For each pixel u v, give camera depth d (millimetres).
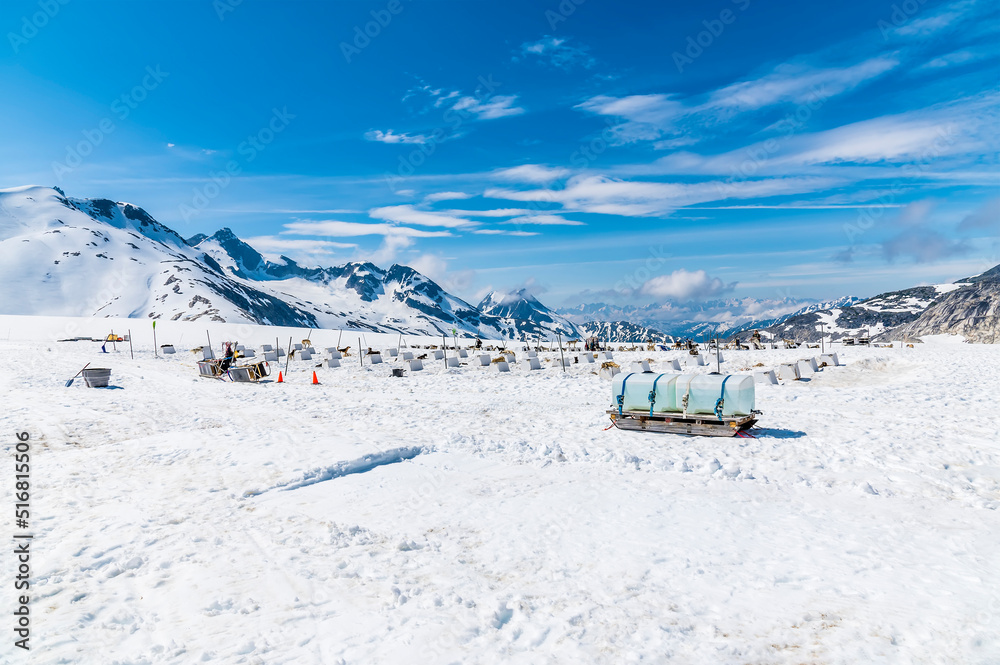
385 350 53094
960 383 22594
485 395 23609
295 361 42250
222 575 6145
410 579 6043
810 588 5668
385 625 5012
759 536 7238
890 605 5215
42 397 21109
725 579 5941
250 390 25375
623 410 15266
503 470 11094
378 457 11812
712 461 10898
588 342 51156
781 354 39094
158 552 6820
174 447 12789
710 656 4438
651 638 4719
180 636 4820
